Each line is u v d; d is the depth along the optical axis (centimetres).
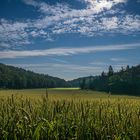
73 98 910
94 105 894
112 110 868
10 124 702
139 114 810
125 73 18512
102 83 18100
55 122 754
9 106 755
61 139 739
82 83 18500
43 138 705
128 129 784
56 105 795
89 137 745
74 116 791
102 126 775
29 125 710
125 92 14875
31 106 792
